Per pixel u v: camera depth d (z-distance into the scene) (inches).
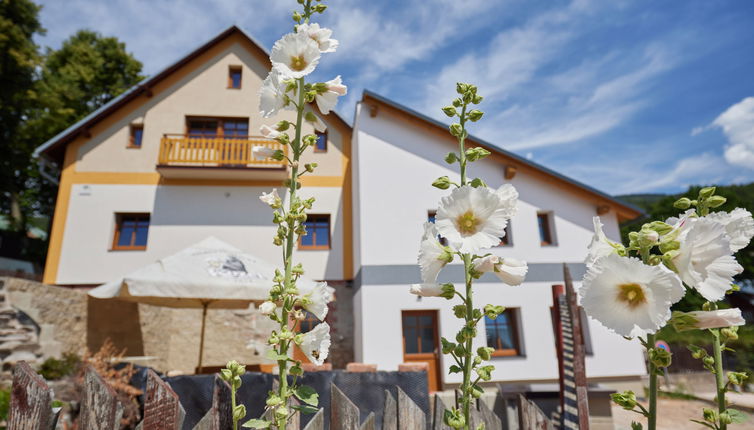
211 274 251.0
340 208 477.1
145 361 375.2
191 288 236.5
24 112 778.8
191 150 458.3
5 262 801.6
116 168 463.5
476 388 61.2
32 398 63.1
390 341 365.4
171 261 255.9
